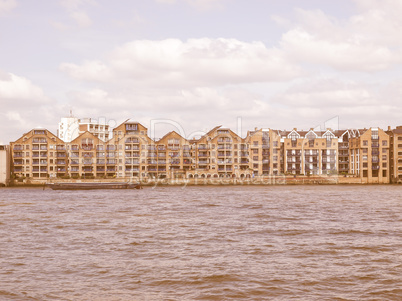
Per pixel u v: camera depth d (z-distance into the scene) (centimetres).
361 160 19225
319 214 7475
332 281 3350
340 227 5900
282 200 10481
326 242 4819
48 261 3972
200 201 10238
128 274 3556
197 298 3020
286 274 3534
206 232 5509
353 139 19888
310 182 18850
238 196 11869
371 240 4931
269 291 3139
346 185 18488
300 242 4825
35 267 3769
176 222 6450
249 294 3086
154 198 11238
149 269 3697
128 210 8194
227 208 8562
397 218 6912
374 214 7481
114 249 4488
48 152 17788
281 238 5075
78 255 4212
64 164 17912
